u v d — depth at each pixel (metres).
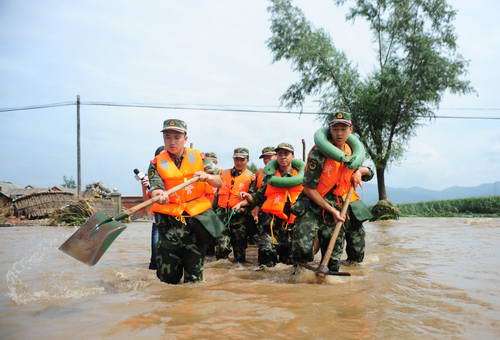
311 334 2.81
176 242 4.56
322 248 5.31
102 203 19.52
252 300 3.74
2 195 24.14
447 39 22.64
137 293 4.08
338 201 5.18
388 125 24.00
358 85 24.17
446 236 9.20
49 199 21.66
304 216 5.06
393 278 4.59
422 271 4.95
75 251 4.01
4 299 3.82
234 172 7.40
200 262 4.67
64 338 2.77
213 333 2.85
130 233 12.45
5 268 5.61
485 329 2.86
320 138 5.03
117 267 5.76
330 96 24.48
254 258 7.38
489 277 4.54
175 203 4.59
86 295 3.99
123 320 3.14
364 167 5.67
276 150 6.51
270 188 6.28
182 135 4.73
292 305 3.55
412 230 11.12
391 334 2.79
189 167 4.72
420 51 22.36
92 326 3.00
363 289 4.14
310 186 4.97
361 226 5.71
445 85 22.55
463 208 29.45
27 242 9.36
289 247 6.25
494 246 7.21
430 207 30.17
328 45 24.08
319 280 4.68
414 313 3.24
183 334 2.83
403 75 22.78
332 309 3.40
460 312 3.24
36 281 4.70
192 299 3.79
